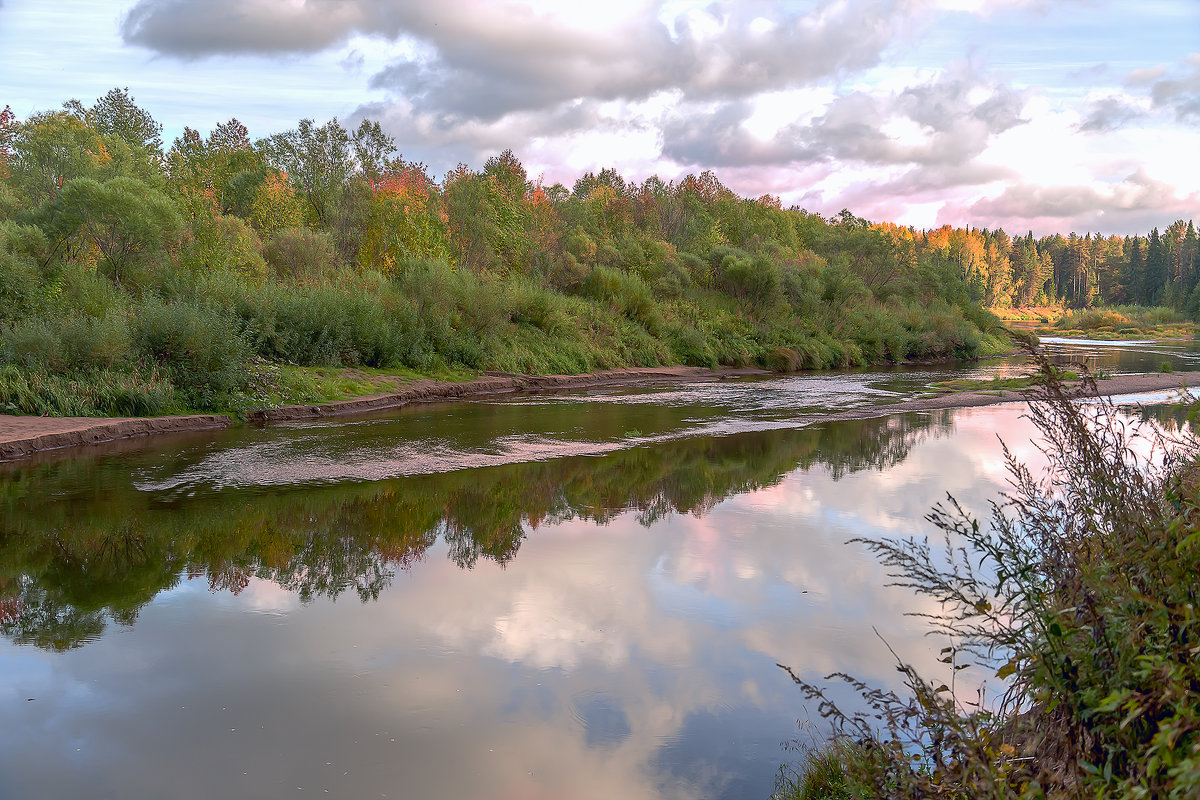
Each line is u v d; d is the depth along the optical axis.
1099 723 2.49
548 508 10.92
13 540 9.00
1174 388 27.66
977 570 7.63
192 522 9.80
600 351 34.16
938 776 2.97
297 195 36.78
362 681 5.59
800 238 76.50
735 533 9.55
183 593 7.45
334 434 16.73
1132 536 2.76
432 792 4.21
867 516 10.38
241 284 23.55
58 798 4.15
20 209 25.91
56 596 7.32
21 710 5.13
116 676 5.64
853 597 7.28
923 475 13.30
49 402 16.03
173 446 14.88
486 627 6.62
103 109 47.44
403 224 34.56
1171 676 2.06
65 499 10.73
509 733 4.87
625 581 7.82
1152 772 1.92
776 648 6.14
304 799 4.14
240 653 6.06
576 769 4.45
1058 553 3.13
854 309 50.69
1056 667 2.68
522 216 42.88
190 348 18.38
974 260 173.88
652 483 12.63
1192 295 115.44
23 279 18.78
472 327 30.00
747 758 4.55
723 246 51.69
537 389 28.12
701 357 38.03
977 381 31.53
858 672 5.66
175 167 35.25
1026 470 3.62
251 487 11.66
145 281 23.28
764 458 14.99
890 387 30.14
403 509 10.70
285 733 4.85
